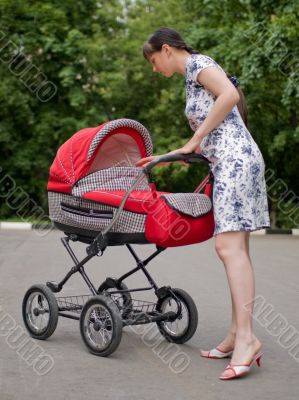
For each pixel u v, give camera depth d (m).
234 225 4.27
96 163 5.17
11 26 23.23
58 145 24.69
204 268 10.02
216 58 19.88
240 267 4.30
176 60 4.58
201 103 4.45
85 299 6.91
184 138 24.02
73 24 25.28
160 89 24.66
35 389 3.93
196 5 22.12
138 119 25.12
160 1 26.28
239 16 21.34
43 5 23.42
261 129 22.12
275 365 4.57
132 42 24.27
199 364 4.55
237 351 4.25
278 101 21.42
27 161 24.11
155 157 4.51
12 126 24.12
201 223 4.52
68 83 23.25
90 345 4.80
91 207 4.88
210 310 6.53
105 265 10.15
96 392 3.90
